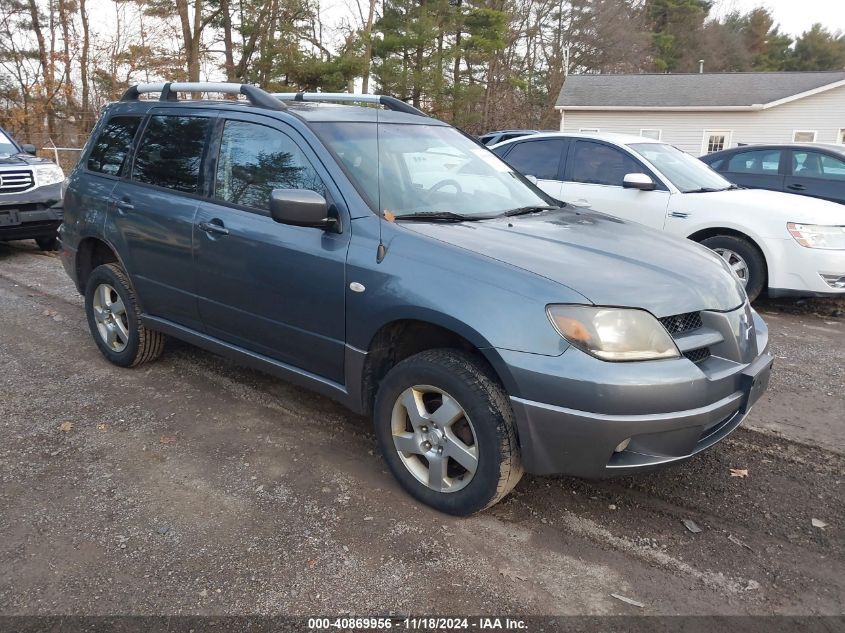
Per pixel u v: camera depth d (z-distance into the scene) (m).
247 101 4.09
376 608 2.52
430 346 3.29
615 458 2.73
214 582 2.64
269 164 3.68
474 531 2.98
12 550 2.82
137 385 4.58
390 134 3.86
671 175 7.02
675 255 3.24
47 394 4.41
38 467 3.49
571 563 2.79
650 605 2.55
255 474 3.45
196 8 26.36
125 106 4.81
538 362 2.66
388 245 3.11
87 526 2.99
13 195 8.39
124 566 2.73
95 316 4.93
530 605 2.54
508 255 2.94
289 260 3.43
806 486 3.42
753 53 58.06
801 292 6.41
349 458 3.62
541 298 2.70
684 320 2.87
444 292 2.87
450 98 29.83
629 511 3.17
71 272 5.14
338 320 3.28
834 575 2.74
